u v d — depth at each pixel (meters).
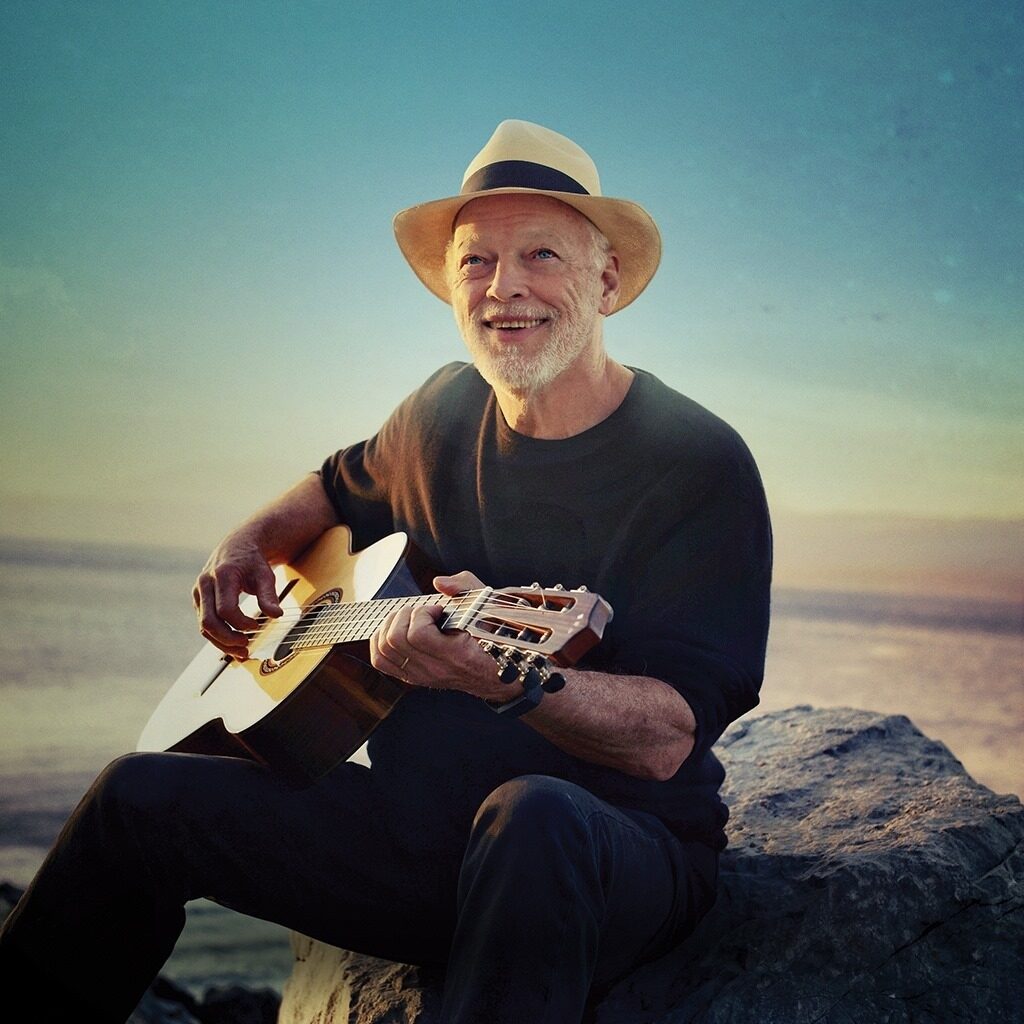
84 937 1.99
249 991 3.98
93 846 2.00
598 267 2.32
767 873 2.39
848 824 2.55
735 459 2.19
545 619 1.73
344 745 2.15
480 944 1.72
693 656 2.07
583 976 1.75
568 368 2.26
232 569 2.63
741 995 2.12
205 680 2.59
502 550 2.33
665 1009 2.14
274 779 2.13
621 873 1.90
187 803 2.03
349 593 2.49
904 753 3.04
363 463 2.75
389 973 2.37
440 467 2.48
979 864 2.30
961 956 2.16
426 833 2.14
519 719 2.20
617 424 2.25
